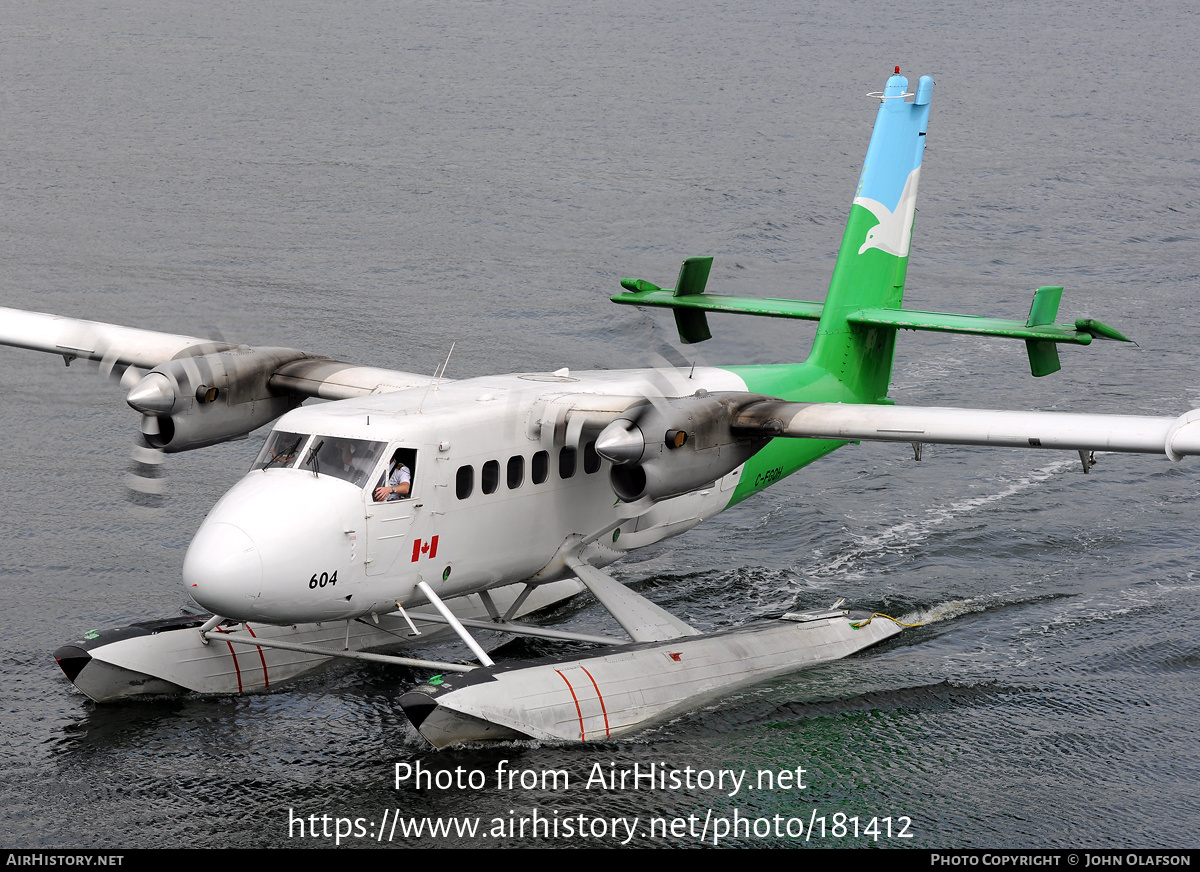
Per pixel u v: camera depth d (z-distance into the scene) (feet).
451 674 109.91
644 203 338.95
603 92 532.32
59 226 293.84
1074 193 362.74
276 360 119.65
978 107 515.09
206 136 414.82
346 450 96.73
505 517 104.73
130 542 137.18
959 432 104.68
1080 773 92.79
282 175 361.10
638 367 123.03
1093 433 101.71
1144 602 123.95
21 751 94.99
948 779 91.81
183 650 104.27
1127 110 509.35
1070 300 253.03
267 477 96.68
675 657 104.53
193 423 112.57
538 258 279.49
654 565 135.33
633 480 103.81
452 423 99.86
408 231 302.86
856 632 115.24
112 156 377.91
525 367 201.57
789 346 212.23
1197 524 144.46
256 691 106.42
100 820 85.56
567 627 121.49
